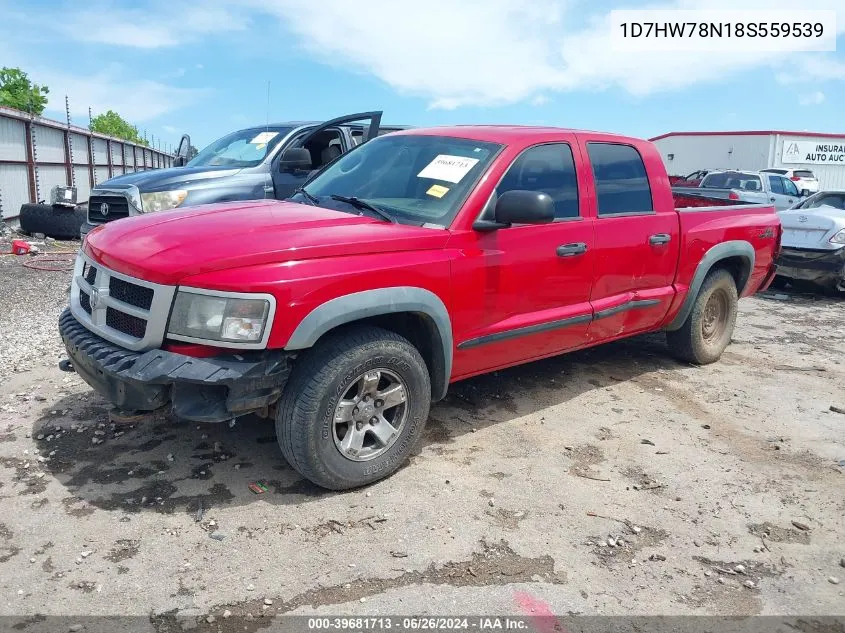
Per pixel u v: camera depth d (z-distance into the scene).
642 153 5.14
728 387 5.43
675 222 5.20
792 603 2.84
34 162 16.75
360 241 3.38
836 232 9.18
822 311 8.77
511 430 4.38
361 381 3.43
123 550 2.96
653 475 3.88
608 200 4.75
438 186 4.02
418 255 3.59
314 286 3.16
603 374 5.61
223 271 3.07
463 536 3.17
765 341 7.01
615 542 3.20
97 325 3.44
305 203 4.37
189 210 4.02
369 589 2.79
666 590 2.88
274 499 3.41
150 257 3.21
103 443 3.93
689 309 5.55
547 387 5.23
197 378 2.98
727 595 2.87
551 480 3.75
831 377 5.79
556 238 4.29
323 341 3.36
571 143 4.58
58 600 2.63
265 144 8.29
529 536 3.21
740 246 5.78
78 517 3.18
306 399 3.24
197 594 2.71
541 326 4.30
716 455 4.17
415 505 3.42
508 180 4.08
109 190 7.81
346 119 6.94
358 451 3.48
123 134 42.22
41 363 5.27
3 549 2.92
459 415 4.59
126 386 3.19
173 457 3.79
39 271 9.81
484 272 3.88
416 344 3.88
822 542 3.29
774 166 31.25
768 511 3.55
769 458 4.16
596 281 4.62
